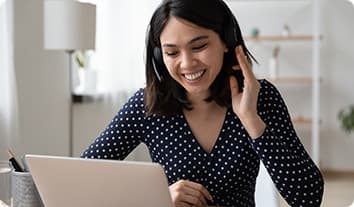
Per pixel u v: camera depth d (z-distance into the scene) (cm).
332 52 484
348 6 477
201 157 145
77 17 299
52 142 362
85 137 387
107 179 106
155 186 104
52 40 302
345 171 492
